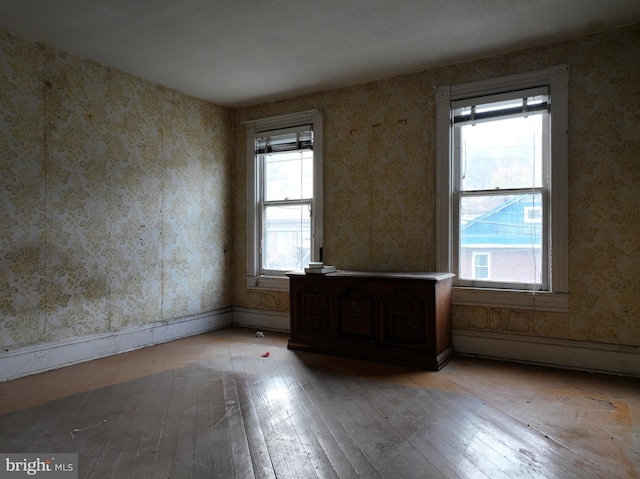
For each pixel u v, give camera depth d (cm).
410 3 286
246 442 219
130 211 403
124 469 194
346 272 396
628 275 318
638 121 315
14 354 320
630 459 200
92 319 372
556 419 244
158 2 282
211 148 488
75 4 283
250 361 363
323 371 334
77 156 362
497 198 370
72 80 359
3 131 315
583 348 332
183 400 276
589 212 330
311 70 398
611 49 323
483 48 353
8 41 319
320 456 204
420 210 398
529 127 357
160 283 432
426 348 339
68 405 268
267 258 500
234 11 294
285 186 484
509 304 357
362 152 427
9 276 319
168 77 413
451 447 212
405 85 405
